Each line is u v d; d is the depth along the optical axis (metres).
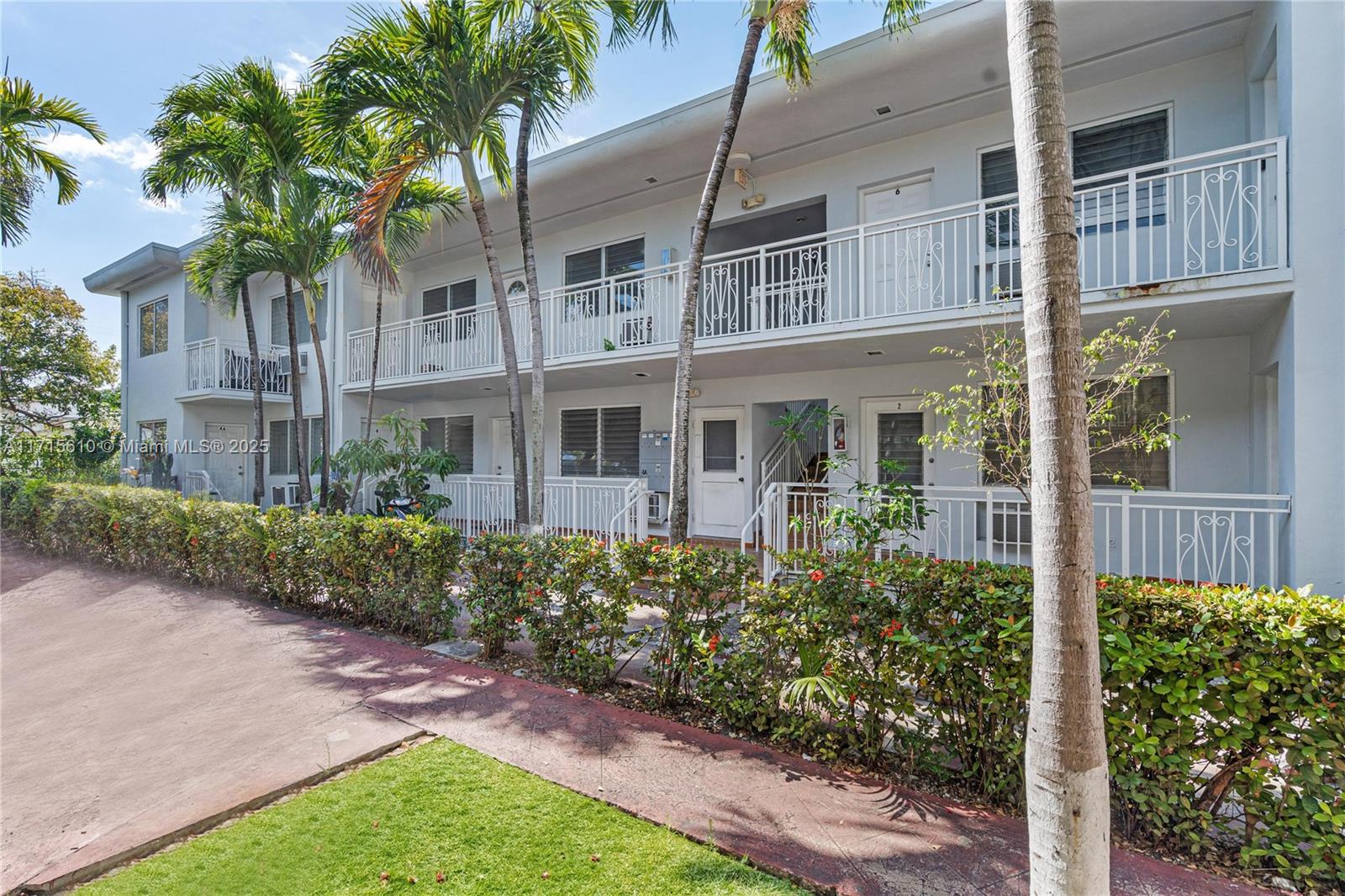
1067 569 1.74
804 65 6.14
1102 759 1.72
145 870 2.45
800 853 2.49
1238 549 5.45
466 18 6.41
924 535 7.83
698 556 3.95
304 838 2.63
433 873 2.39
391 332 12.22
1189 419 6.59
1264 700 2.38
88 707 4.05
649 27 6.51
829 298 7.12
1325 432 4.61
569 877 2.36
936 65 6.59
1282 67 5.05
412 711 3.93
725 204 9.62
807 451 11.27
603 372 9.60
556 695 4.20
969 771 2.96
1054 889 1.69
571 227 11.35
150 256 14.61
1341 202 4.59
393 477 11.70
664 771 3.17
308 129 7.13
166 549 7.93
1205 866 2.46
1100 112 6.89
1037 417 1.82
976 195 7.61
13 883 2.35
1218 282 5.01
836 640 3.29
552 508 9.84
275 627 5.90
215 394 13.45
